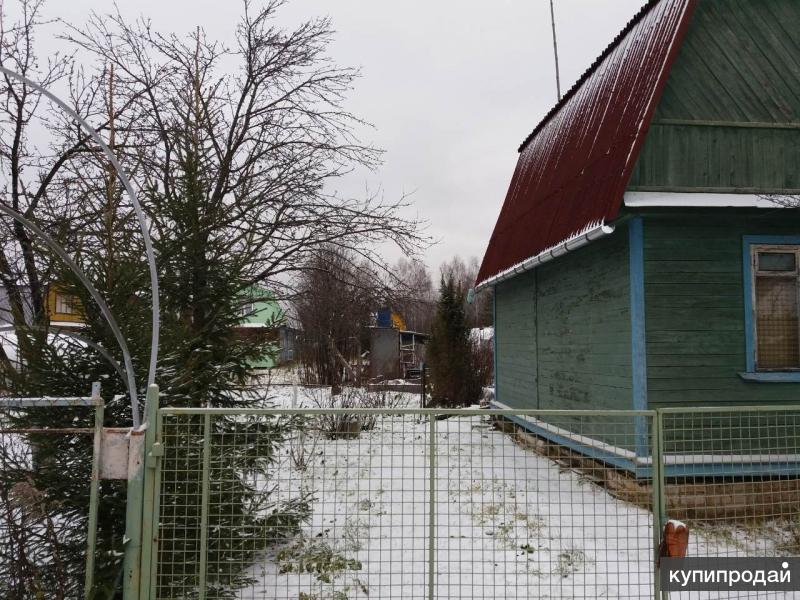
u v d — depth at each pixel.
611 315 7.42
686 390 6.70
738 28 7.27
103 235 5.33
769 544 5.16
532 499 6.45
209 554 4.16
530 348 10.84
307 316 18.23
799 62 7.28
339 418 8.77
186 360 4.80
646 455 6.46
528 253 9.54
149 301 5.03
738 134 7.08
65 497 3.74
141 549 3.39
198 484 4.17
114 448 3.39
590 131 8.94
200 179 6.27
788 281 7.01
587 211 7.29
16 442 3.72
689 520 5.16
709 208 6.60
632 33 8.97
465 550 4.66
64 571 3.65
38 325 4.16
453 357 17.56
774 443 6.67
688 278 6.84
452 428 11.49
